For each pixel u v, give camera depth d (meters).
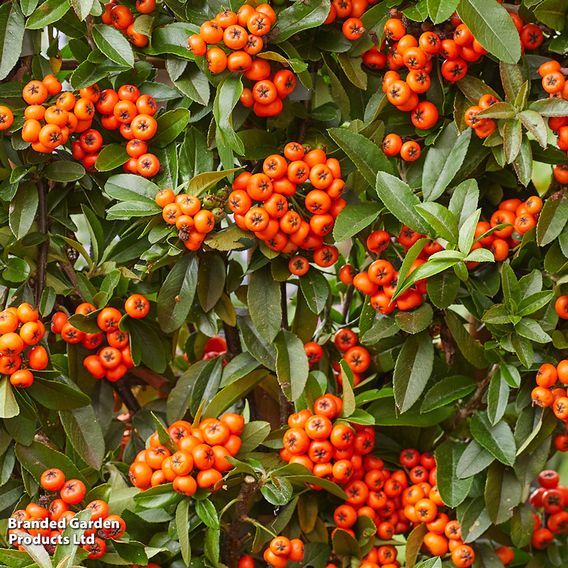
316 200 0.77
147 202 0.78
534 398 0.77
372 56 0.78
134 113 0.78
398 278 0.76
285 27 0.77
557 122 0.77
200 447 0.77
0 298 0.79
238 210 0.77
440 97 0.78
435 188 0.78
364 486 0.79
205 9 0.78
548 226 0.77
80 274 0.79
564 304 0.78
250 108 0.78
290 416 0.79
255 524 0.78
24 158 0.78
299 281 0.79
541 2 0.76
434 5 0.75
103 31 0.78
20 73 0.79
